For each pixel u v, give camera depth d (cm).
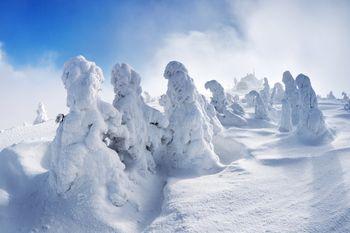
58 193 1280
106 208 1225
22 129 3562
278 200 1132
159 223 1123
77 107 1323
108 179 1325
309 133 2258
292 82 3491
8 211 1246
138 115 1641
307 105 2320
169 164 1830
